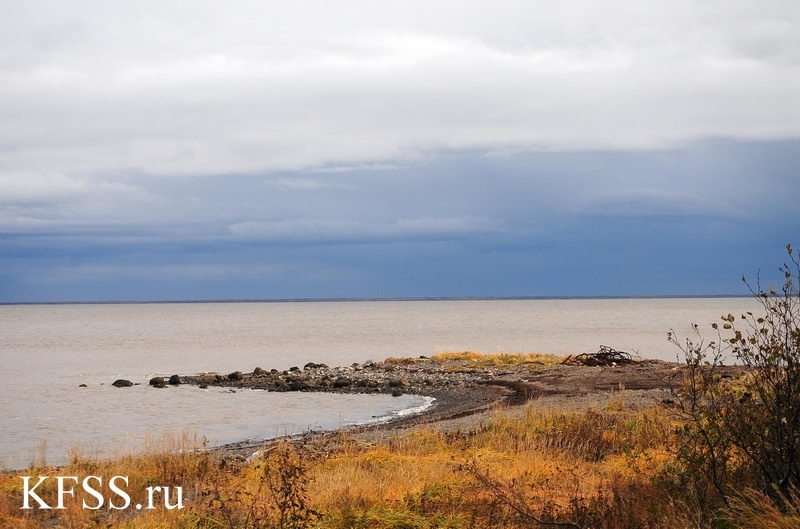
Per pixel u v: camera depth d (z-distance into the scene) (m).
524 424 22.03
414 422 30.78
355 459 18.08
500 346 88.75
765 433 10.78
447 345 93.56
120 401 43.06
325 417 35.12
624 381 38.66
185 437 22.39
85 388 50.44
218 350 91.50
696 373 13.71
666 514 10.55
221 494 13.55
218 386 50.22
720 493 10.50
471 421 27.44
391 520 11.23
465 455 18.06
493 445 19.66
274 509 11.67
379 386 46.00
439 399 39.66
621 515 10.67
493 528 10.97
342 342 105.62
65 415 37.53
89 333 146.00
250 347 96.75
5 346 103.00
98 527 12.90
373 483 14.82
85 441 29.45
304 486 14.13
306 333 135.62
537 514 11.30
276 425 32.94
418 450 20.31
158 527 12.38
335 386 47.28
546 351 78.31
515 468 15.63
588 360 48.50
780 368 10.77
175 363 72.81
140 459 19.42
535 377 43.78
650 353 71.50
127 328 172.38
